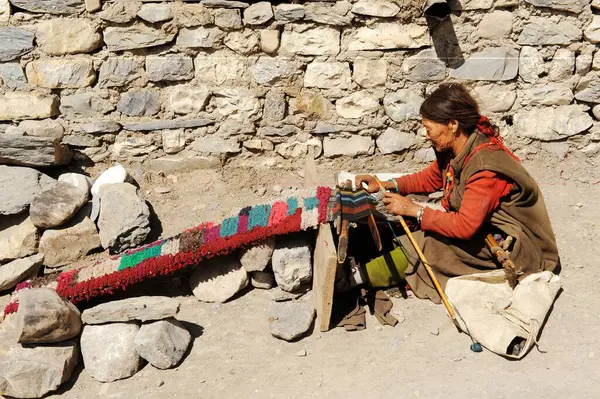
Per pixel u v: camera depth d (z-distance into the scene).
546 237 3.56
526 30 4.84
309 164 4.55
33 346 3.16
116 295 3.79
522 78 4.95
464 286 3.47
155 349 3.21
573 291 3.67
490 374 3.11
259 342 3.43
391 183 4.00
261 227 3.62
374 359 3.26
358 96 4.90
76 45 4.65
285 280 3.69
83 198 4.14
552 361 3.17
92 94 4.76
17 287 3.60
